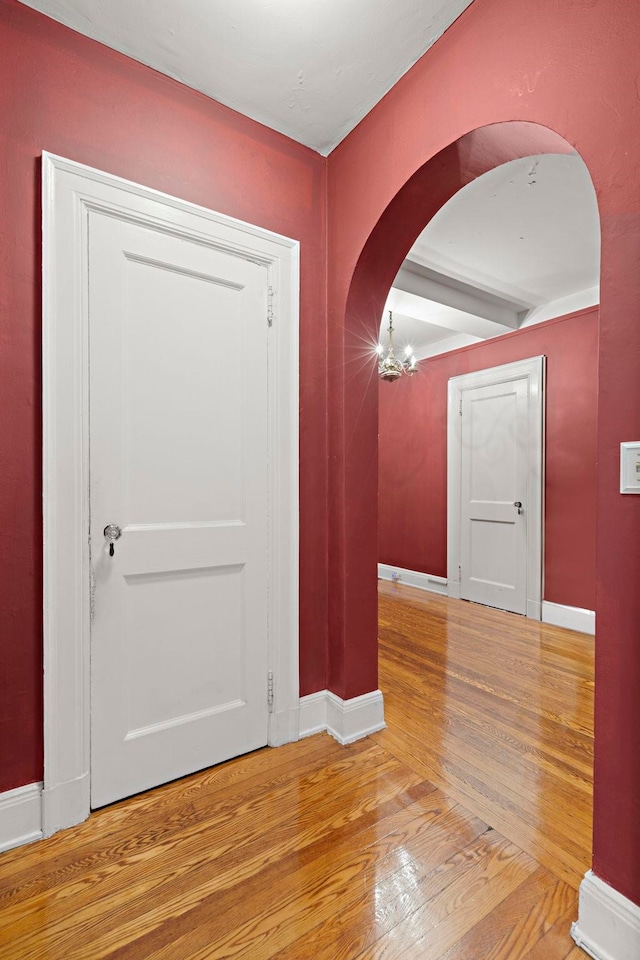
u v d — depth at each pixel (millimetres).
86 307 1481
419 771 1718
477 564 4148
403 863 1303
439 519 4539
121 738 1556
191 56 1562
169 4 1385
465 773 1705
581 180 2137
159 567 1621
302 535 1970
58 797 1424
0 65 1370
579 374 3430
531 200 2297
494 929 1111
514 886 1228
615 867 1046
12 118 1384
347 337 1956
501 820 1468
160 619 1632
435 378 4590
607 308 1068
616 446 1056
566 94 1139
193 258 1691
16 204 1387
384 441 5176
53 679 1418
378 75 1642
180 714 1675
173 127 1655
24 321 1400
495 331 3889
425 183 1640
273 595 1878
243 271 1809
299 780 1664
